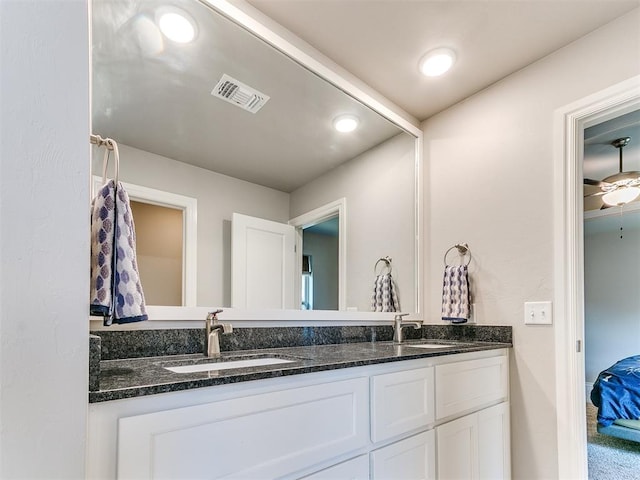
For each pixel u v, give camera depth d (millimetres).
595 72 1614
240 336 1470
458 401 1487
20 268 550
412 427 1277
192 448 773
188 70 1470
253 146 1655
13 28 563
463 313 1938
